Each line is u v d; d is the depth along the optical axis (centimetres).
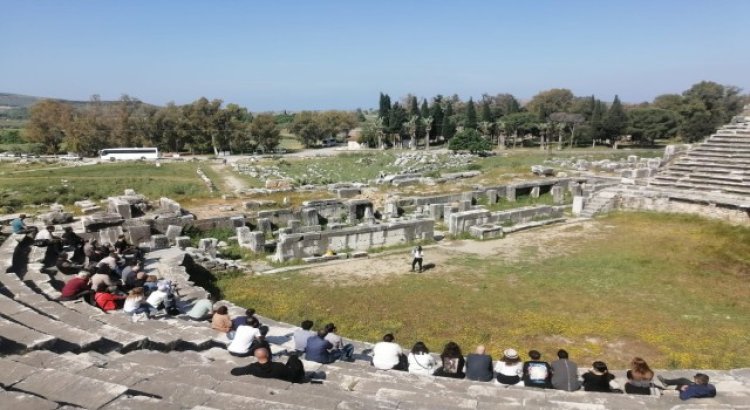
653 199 3709
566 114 12388
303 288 2228
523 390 1106
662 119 11406
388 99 14438
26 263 2008
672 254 2631
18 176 7300
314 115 15588
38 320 1202
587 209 3791
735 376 1302
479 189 4300
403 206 3900
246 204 3628
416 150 12375
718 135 4475
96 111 14125
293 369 1059
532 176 5134
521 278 2339
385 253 2833
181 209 3306
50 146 12925
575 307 1958
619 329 1742
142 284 1720
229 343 1302
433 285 2256
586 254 2731
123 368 1008
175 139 13425
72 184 6253
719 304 1991
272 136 13375
